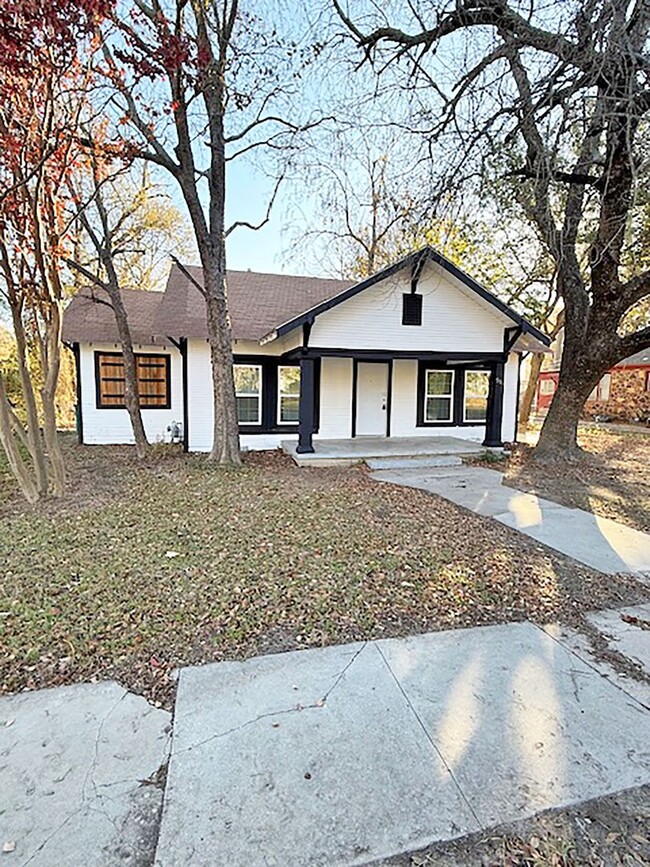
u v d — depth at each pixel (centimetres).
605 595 412
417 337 1100
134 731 244
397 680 288
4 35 459
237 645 324
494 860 180
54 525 568
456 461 1052
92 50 556
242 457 1090
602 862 180
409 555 488
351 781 214
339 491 768
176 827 191
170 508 650
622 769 222
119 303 1044
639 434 1675
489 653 319
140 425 1088
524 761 226
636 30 543
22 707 261
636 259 1012
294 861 178
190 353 1166
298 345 1071
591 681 290
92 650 314
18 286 612
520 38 620
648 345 919
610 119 580
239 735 242
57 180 595
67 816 196
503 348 1152
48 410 678
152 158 852
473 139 684
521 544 532
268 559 469
